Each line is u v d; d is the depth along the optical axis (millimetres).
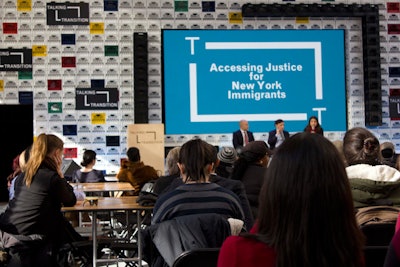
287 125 12609
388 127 12938
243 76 12570
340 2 12867
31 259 4371
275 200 1475
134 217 6992
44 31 12508
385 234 2988
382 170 3230
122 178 7871
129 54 12602
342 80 12758
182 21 12617
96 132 12500
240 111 12547
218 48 12562
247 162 4715
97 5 12586
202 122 12500
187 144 3402
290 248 1429
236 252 1474
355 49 12883
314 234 1436
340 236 1443
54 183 4465
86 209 4957
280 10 12570
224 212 3248
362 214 3057
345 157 3451
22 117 12094
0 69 12406
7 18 12484
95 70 12562
